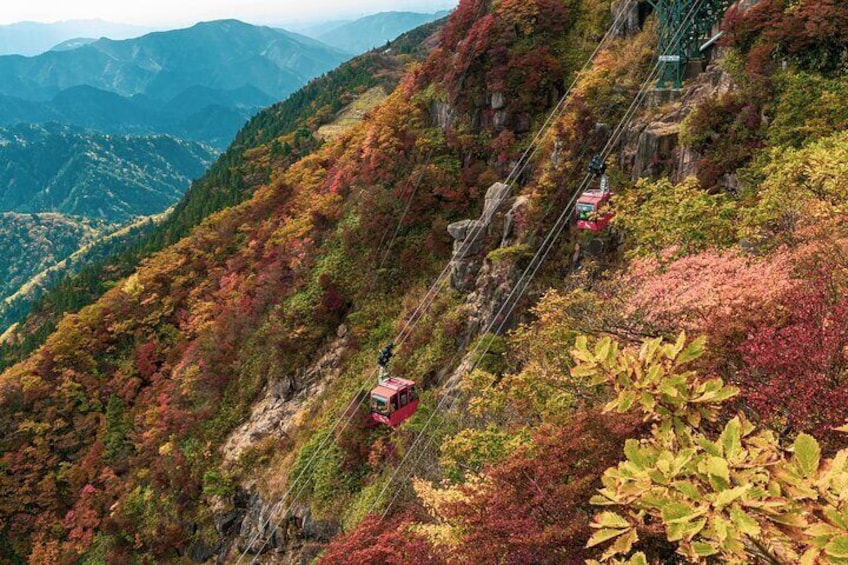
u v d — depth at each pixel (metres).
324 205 51.22
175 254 70.56
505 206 37.12
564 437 10.94
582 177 33.94
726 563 5.58
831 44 25.34
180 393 50.12
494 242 36.62
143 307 64.62
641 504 5.14
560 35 44.81
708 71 32.25
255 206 69.50
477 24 46.72
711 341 10.42
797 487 4.52
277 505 35.38
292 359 43.59
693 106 30.78
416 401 23.34
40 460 53.91
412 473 28.03
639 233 22.42
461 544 11.70
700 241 19.61
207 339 52.16
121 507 45.91
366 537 19.45
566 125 36.62
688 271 15.45
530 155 41.25
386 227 44.94
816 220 14.81
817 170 16.67
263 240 61.12
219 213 75.50
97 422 56.78
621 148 33.69
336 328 44.09
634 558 5.81
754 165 25.17
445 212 43.78
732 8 30.47
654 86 34.91
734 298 11.88
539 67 42.75
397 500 27.47
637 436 9.79
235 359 47.88
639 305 15.30
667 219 20.84
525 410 20.20
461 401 29.47
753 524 4.35
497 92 43.50
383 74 127.12
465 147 44.84
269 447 39.59
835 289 10.31
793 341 8.48
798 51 26.22
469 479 16.84
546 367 20.14
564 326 18.95
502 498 10.98
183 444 45.62
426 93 50.34
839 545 3.88
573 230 32.03
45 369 60.53
